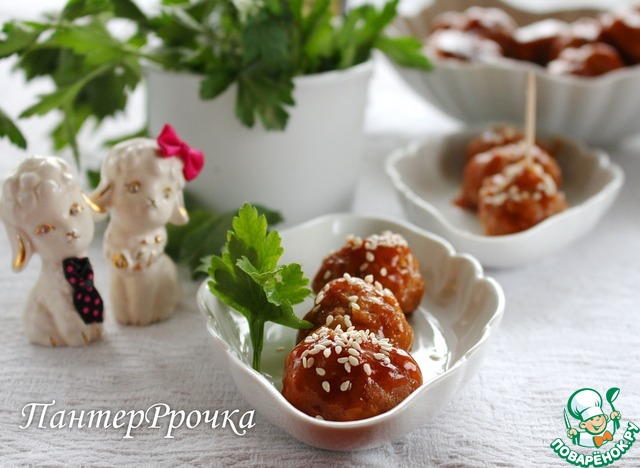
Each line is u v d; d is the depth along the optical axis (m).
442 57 0.55
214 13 0.45
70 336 0.38
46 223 0.36
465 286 0.39
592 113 0.53
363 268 0.38
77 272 0.37
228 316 0.38
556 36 0.57
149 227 0.38
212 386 0.37
